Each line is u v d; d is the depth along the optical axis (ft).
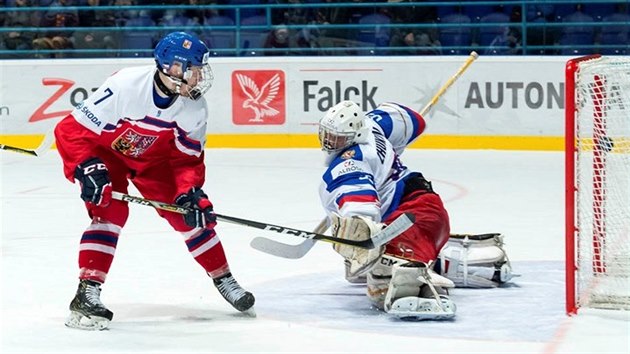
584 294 31.40
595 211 31.22
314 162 71.61
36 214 52.75
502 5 81.92
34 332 28.84
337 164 30.68
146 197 30.83
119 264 39.22
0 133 81.15
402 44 80.69
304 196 57.57
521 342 27.40
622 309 30.89
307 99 78.59
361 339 27.86
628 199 31.76
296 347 27.09
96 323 29.01
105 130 29.32
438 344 27.22
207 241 30.76
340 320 30.14
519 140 76.59
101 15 84.58
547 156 73.61
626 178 31.73
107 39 83.10
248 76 79.05
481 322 29.73
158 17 84.64
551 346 26.96
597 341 27.48
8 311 31.58
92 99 28.96
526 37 80.07
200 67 28.66
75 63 80.28
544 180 62.90
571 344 27.17
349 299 33.01
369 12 82.43
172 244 43.37
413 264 29.68
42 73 80.53
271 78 78.84
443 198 56.70
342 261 39.47
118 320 30.35
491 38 80.79
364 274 31.35
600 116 30.96
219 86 79.41
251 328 29.27
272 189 60.34
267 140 79.30
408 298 29.53
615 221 31.68
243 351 26.71
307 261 39.58
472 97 76.95
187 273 37.50
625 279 31.76
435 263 34.30
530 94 76.13
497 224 48.42
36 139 80.89
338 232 29.55
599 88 30.86
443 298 30.12
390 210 31.73
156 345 27.37
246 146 79.61
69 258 40.91
